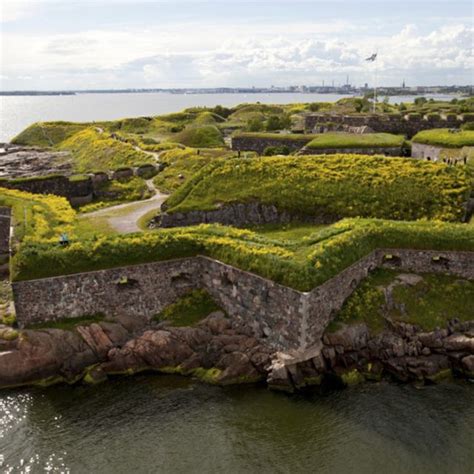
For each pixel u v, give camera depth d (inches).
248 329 1247.5
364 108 3560.5
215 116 4495.6
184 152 2481.5
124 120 4333.2
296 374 1131.9
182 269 1337.4
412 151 2142.0
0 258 1652.3
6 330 1221.1
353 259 1255.5
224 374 1160.2
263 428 1016.2
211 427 1024.2
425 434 977.5
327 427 1010.7
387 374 1160.8
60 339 1210.0
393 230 1353.3
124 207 1913.1
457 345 1161.4
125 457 954.1
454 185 1608.0
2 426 1042.7
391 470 896.3
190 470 918.4
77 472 922.7
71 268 1249.4
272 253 1224.8
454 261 1307.8
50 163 2906.0
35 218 1590.8
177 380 1179.3
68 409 1093.1
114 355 1206.9
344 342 1169.4
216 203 1667.1
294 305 1133.1
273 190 1691.7
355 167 1764.3
